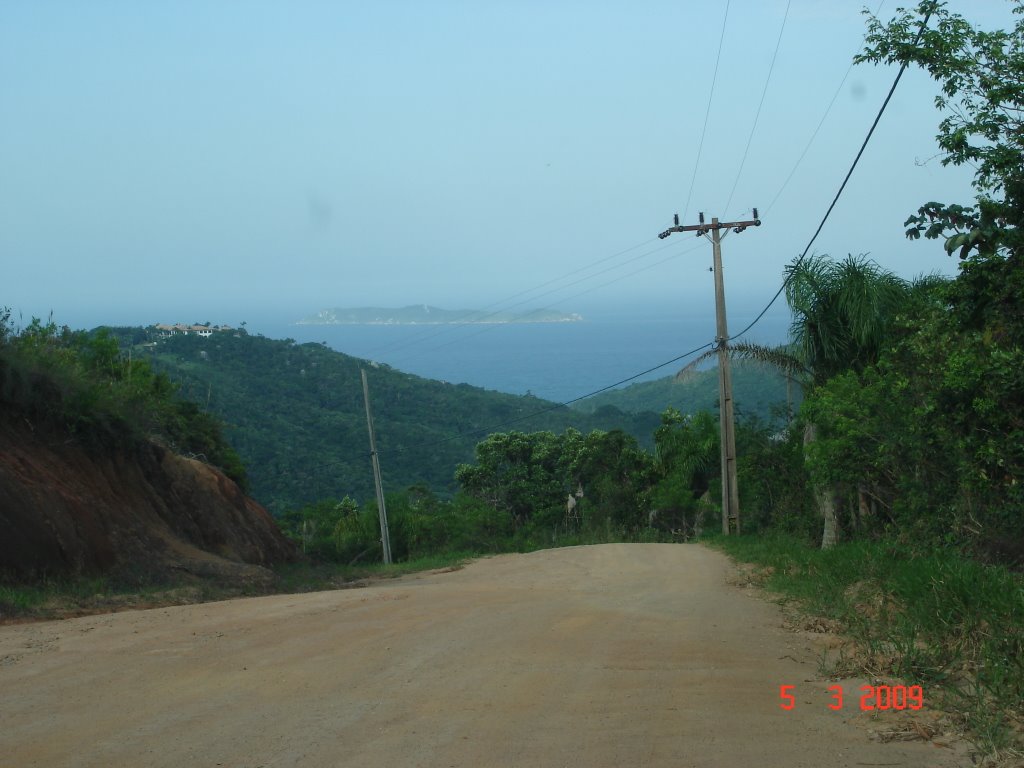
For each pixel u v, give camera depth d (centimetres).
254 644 816
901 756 497
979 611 741
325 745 509
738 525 2847
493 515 4462
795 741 522
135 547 1453
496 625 941
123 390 1809
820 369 2042
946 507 1220
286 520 4138
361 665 723
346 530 3997
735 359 2622
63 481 1428
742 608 1141
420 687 648
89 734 530
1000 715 546
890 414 1408
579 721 558
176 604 1229
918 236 946
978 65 915
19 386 1440
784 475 2703
